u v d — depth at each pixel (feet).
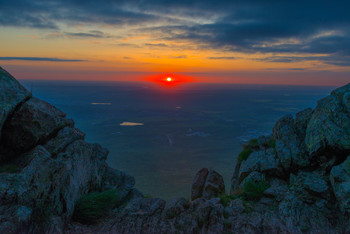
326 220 23.82
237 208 27.12
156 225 23.47
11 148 23.58
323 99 34.09
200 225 23.68
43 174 20.68
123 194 33.94
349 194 23.06
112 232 22.06
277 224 23.90
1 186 17.65
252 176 35.63
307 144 32.63
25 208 17.46
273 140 43.98
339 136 27.89
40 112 25.84
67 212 21.93
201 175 41.88
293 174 33.09
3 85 24.13
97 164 34.01
